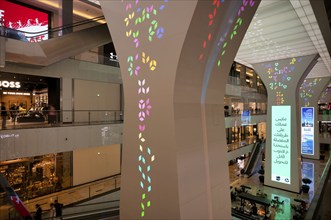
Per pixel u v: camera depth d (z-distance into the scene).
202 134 4.69
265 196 14.18
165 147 4.18
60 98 13.91
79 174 15.45
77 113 14.61
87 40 12.70
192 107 4.51
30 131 10.29
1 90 17.47
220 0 3.79
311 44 11.88
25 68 12.30
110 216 8.36
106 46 19.02
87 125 12.64
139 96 4.67
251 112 27.73
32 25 15.13
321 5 7.50
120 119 16.53
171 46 3.95
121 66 5.03
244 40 11.40
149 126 4.47
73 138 11.96
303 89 25.16
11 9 14.23
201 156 4.55
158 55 4.20
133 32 4.64
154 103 4.36
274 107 15.72
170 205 4.11
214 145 4.93
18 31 10.76
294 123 14.88
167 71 4.07
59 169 14.58
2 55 9.34
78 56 15.07
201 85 4.68
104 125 13.47
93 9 17.03
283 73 15.07
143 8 4.39
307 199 13.80
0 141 9.35
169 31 3.96
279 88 15.39
